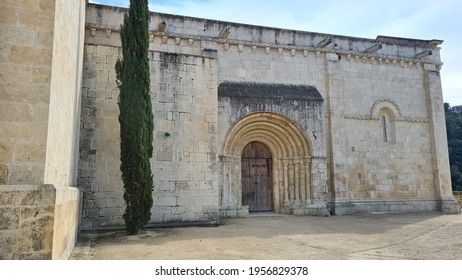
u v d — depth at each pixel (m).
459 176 39.31
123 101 12.27
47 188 5.15
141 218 12.05
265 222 15.81
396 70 22.72
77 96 11.20
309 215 18.50
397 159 21.77
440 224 15.36
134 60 12.45
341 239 11.27
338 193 19.84
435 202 22.05
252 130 19.28
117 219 12.98
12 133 5.89
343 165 20.20
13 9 6.16
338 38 21.55
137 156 12.04
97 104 13.33
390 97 22.27
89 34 17.28
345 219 17.28
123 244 10.02
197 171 14.44
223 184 17.53
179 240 10.77
